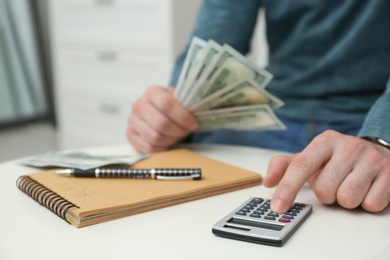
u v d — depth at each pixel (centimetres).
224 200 55
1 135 312
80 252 42
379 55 88
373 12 85
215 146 84
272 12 96
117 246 43
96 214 48
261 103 74
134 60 217
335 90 91
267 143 95
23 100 332
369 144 55
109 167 65
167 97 77
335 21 89
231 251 42
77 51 246
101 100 240
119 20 219
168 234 45
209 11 96
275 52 100
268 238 42
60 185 56
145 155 73
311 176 53
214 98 74
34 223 49
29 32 331
